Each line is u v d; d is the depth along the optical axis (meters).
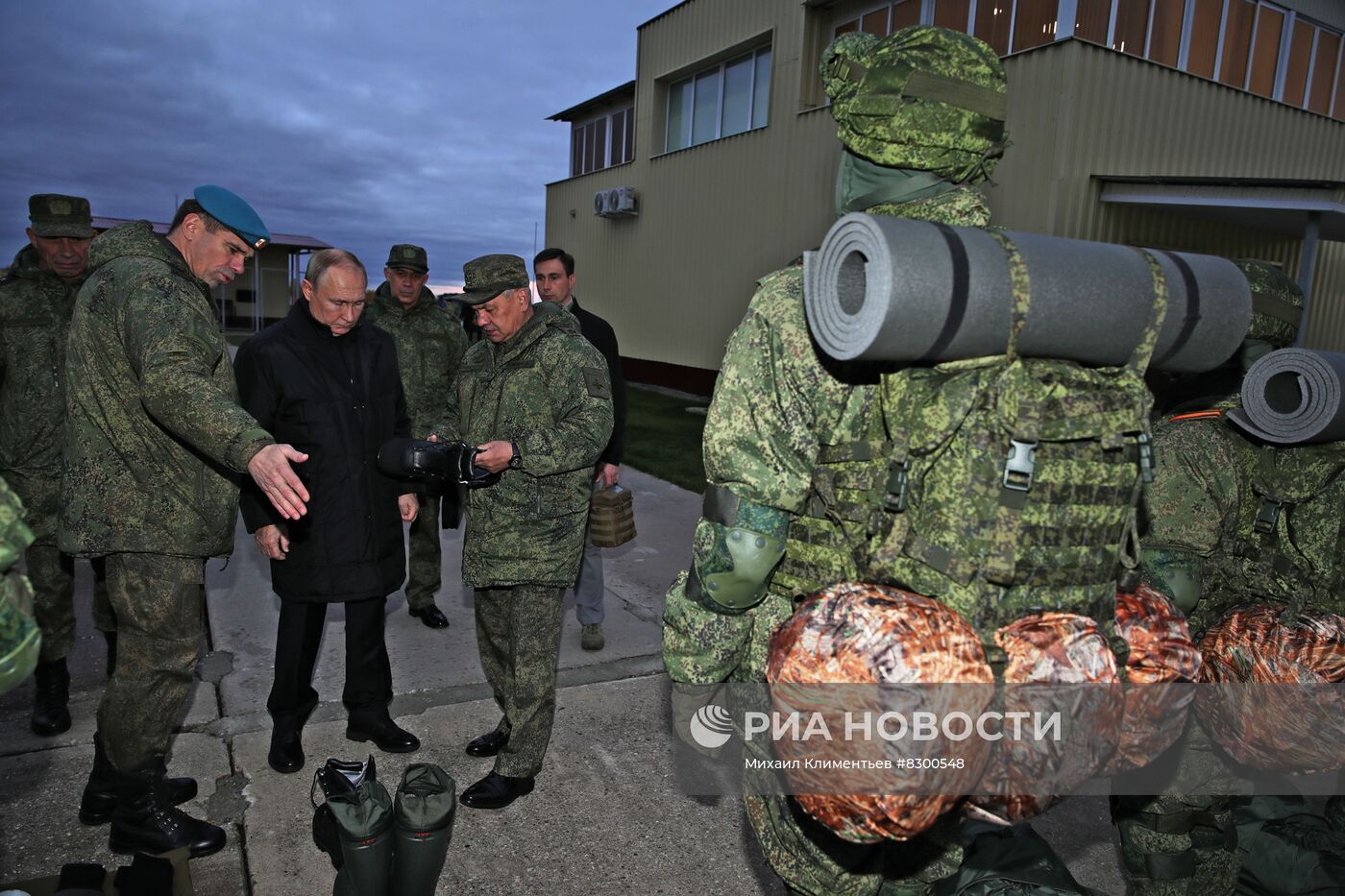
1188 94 9.49
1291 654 1.46
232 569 4.76
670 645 1.31
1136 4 9.05
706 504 1.27
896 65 1.21
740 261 13.48
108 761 2.32
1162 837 1.70
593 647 3.82
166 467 2.18
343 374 2.75
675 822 2.57
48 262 3.12
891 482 1.12
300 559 2.72
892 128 1.21
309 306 2.71
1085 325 1.04
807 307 1.11
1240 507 1.62
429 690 3.40
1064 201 8.83
